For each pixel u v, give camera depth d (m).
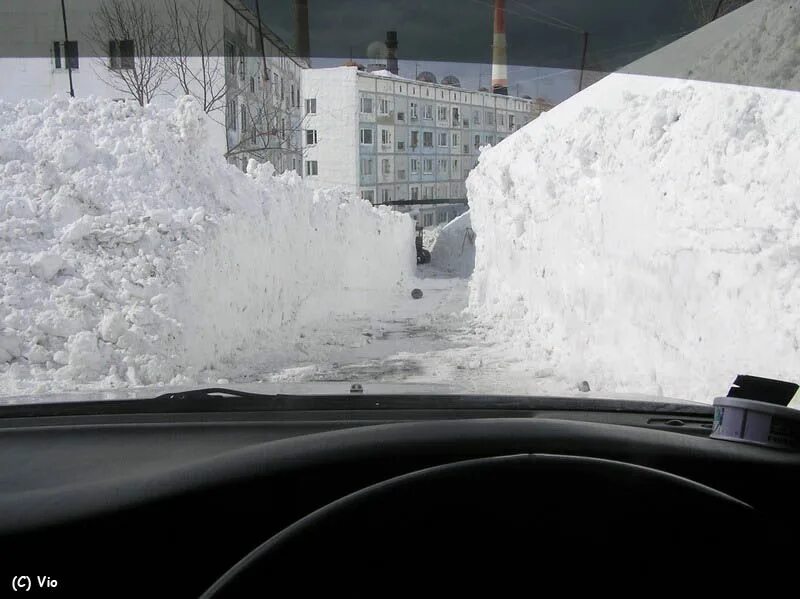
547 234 11.40
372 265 21.80
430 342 12.11
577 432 1.77
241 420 2.89
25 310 8.27
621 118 8.90
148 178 10.80
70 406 3.11
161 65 29.52
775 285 5.46
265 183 13.94
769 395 2.18
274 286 12.55
